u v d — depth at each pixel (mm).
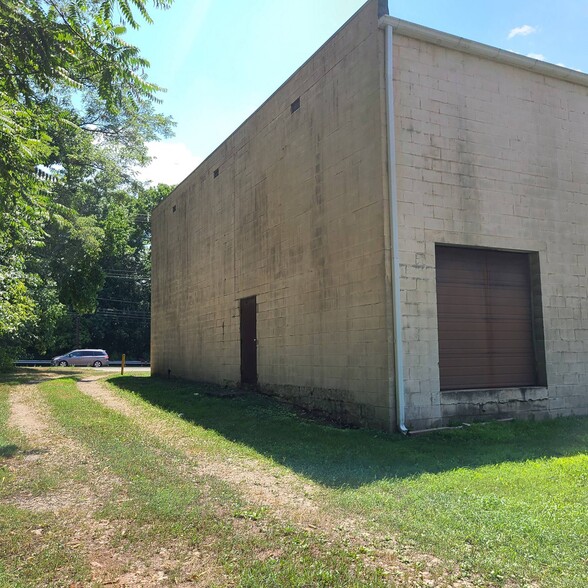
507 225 10555
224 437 8852
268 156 13812
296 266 12242
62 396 14906
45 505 5336
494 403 10008
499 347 10461
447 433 8773
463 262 10312
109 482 6129
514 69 11047
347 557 4016
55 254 24484
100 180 26547
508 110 10844
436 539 4289
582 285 11328
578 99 11844
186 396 14414
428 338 9445
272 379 13258
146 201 50156
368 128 9820
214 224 17547
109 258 50781
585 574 3654
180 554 4117
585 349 11172
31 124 7152
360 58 10117
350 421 10109
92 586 3602
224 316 16516
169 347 22047
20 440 8586
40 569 3828
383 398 9250
